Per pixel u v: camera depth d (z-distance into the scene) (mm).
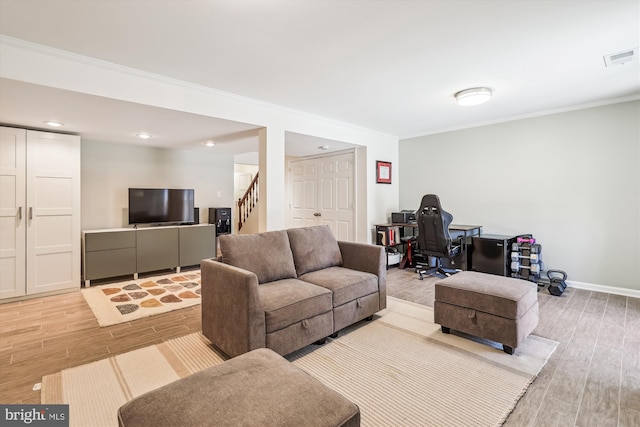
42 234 3539
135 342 2459
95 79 2533
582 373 2000
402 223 5129
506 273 4102
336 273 2852
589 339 2479
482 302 2344
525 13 1953
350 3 1836
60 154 3652
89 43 2266
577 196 3920
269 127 3725
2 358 2203
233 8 1868
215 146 4988
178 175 5297
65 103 2727
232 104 3377
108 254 4090
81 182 4363
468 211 4895
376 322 2859
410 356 2240
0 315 3000
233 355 2076
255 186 7508
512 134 4426
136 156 4852
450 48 2410
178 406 1042
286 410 1029
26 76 2250
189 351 2311
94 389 1842
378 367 2098
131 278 4410
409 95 3475
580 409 1661
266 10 1894
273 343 2066
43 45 2275
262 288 2385
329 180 5762
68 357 2219
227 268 2154
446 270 4742
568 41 2305
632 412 1632
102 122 3377
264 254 2629
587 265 3863
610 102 3646
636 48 2410
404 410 1666
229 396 1091
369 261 2998
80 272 3914
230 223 5652
